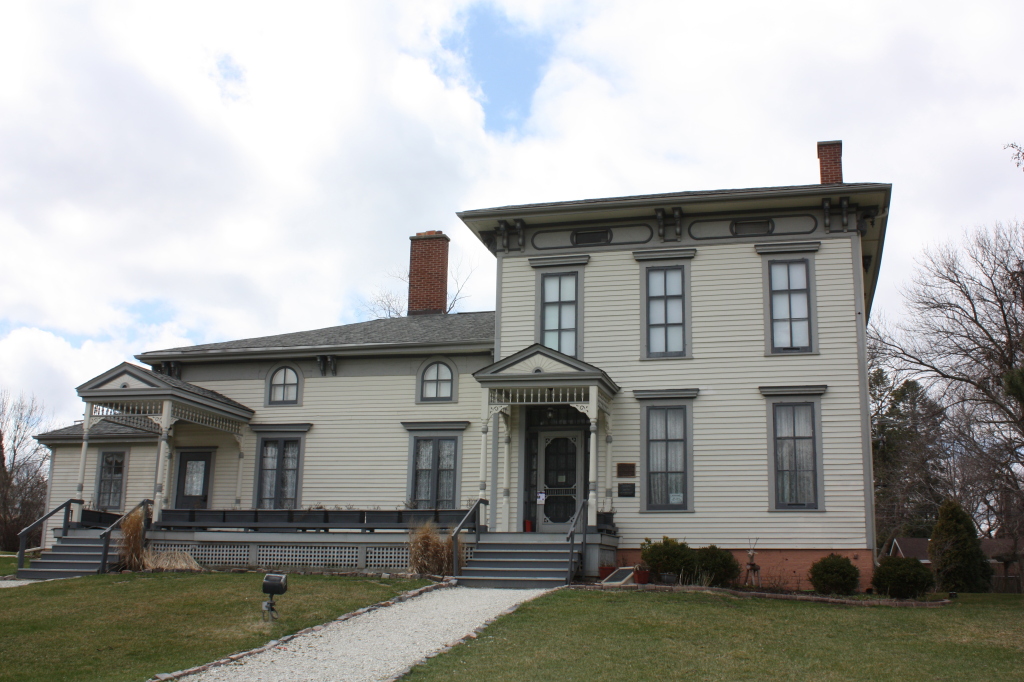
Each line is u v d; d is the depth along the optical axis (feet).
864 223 63.26
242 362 76.54
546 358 60.49
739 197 62.75
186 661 33.99
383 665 32.73
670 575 51.44
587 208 65.10
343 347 73.00
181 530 63.26
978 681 31.96
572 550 53.83
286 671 32.01
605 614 42.01
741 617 42.45
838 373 61.11
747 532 60.34
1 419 160.45
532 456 66.08
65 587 51.49
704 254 64.90
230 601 45.19
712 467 61.72
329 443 73.15
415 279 86.22
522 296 67.51
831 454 60.23
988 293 100.17
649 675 31.94
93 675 32.37
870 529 58.59
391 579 53.31
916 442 103.45
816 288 62.59
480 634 37.81
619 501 62.59
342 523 60.49
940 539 73.20
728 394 62.44
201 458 75.92
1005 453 90.48
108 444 81.25
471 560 55.67
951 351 101.04
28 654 35.58
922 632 40.27
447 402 71.41
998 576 100.48
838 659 34.91
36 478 157.17
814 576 51.47
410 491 70.49
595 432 58.54
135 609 43.75
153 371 73.92
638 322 64.95
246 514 63.05
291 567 59.77
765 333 62.69
